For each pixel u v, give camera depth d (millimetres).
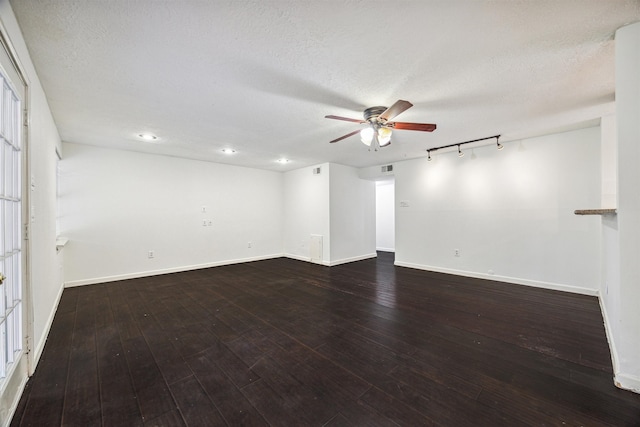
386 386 1756
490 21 1531
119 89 2307
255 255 6242
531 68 2029
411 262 5363
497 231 4262
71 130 3412
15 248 1664
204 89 2312
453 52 1824
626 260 1672
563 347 2232
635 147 1613
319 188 5824
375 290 3877
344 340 2385
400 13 1467
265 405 1586
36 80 2053
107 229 4324
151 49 1765
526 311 3012
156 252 4816
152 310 3127
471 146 4383
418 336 2451
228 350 2225
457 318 2848
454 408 1552
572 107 2785
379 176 5996
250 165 5938
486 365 1986
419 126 2691
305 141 3969
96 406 1581
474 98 2539
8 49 1407
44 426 1434
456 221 4711
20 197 1718
